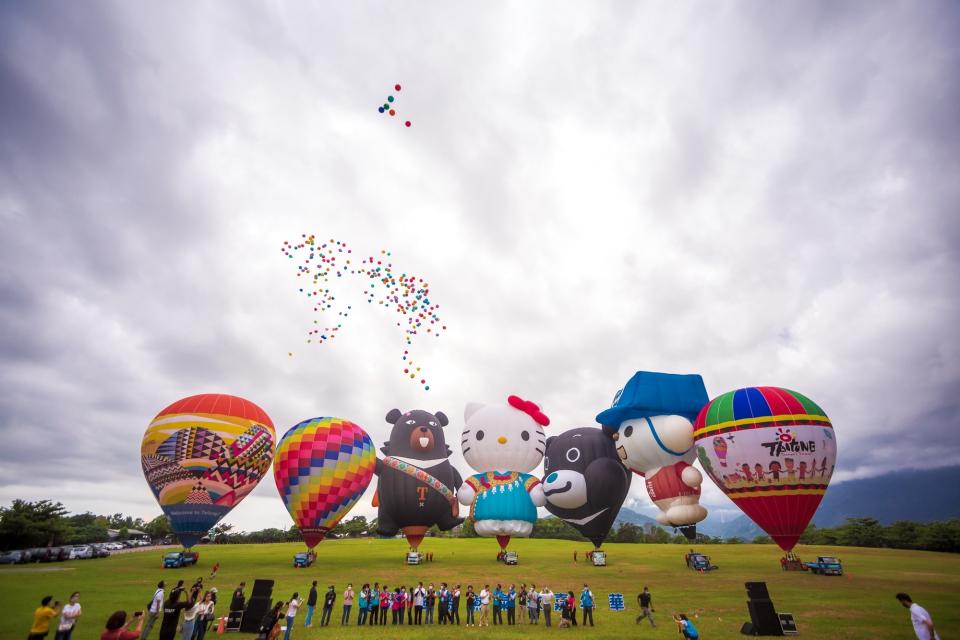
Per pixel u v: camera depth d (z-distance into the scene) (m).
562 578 22.95
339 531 72.75
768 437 21.45
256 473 27.11
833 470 21.52
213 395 27.44
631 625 15.13
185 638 11.89
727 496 22.97
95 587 20.88
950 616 15.05
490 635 14.09
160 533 74.81
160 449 25.58
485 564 27.80
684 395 26.34
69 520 77.31
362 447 27.92
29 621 15.34
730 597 18.56
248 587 21.00
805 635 13.16
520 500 27.33
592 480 26.28
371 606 15.91
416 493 27.80
